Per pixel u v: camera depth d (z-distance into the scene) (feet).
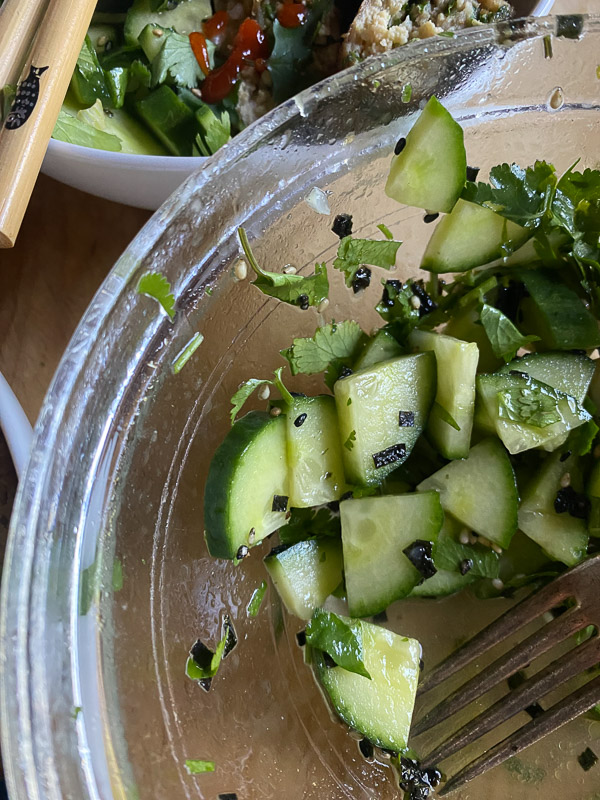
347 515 0.51
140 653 0.50
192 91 0.72
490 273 0.57
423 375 0.53
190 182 0.49
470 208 0.53
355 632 0.50
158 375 0.52
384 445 0.52
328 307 0.58
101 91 0.69
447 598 0.56
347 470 0.53
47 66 0.52
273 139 0.52
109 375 0.49
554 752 0.55
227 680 0.52
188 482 0.54
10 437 0.56
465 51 0.54
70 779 0.42
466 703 0.51
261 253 0.56
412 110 0.55
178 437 0.54
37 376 0.65
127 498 0.51
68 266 0.68
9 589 0.42
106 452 0.50
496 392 0.52
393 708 0.50
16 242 0.68
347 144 0.55
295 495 0.52
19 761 0.40
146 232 0.48
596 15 0.55
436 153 0.50
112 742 0.46
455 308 0.58
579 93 0.59
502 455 0.53
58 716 0.43
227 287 0.55
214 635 0.53
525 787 0.54
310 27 0.73
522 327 0.57
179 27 0.73
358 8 0.75
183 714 0.50
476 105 0.58
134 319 0.50
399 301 0.57
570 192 0.55
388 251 0.56
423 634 0.55
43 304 0.67
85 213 0.70
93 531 0.49
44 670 0.43
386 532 0.51
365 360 0.54
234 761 0.51
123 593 0.50
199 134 0.70
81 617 0.47
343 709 0.49
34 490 0.44
